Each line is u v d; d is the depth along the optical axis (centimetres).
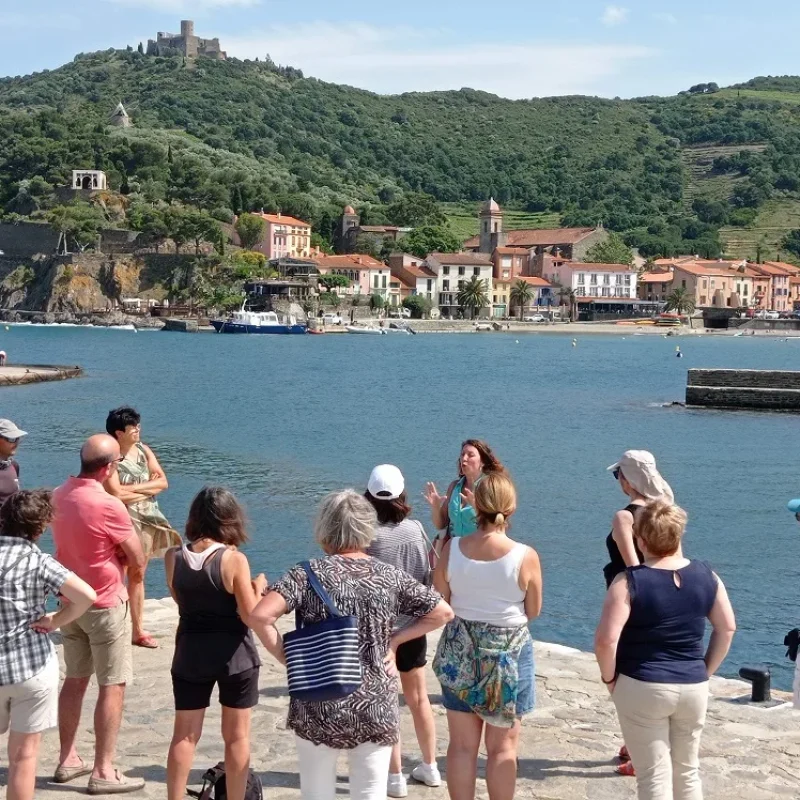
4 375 9431
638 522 834
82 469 1015
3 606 823
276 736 1141
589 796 990
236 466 4856
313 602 748
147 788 999
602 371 12381
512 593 863
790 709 1249
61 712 1020
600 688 1332
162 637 1538
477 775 1034
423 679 1026
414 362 13588
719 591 827
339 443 5766
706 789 1007
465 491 1155
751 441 6025
